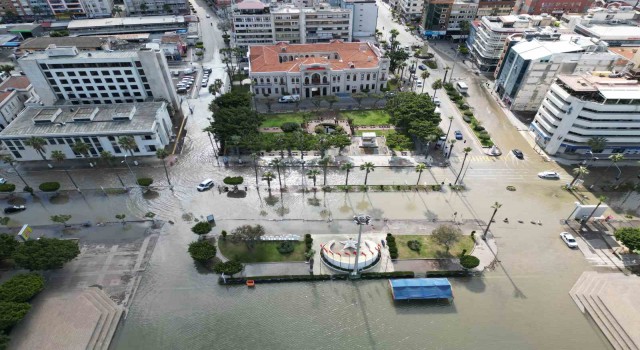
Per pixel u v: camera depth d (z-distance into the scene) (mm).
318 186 122250
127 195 117875
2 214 110500
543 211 112938
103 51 150000
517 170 129375
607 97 117375
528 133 149250
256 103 168000
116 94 155000
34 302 85500
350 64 167750
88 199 116250
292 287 91500
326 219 109438
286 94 172250
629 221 109188
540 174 126250
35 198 116375
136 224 107438
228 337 81500
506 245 101688
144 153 134250
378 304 88188
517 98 159500
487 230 102500
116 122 132125
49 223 107250
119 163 131375
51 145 128125
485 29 195125
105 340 79625
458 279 93438
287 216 110375
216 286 91375
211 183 121688
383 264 96375
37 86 146625
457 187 121500
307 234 101125
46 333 79125
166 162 132000
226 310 86562
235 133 131500
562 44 153625
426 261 97188
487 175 127125
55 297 86875
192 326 83375
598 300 87500
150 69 146750
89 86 151250
